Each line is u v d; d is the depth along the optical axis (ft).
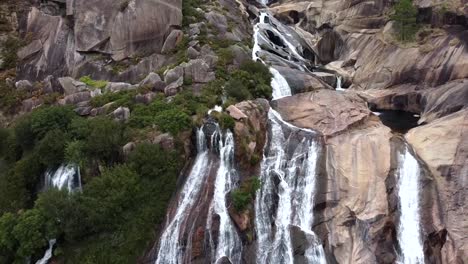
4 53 130.00
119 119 98.58
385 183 94.58
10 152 102.42
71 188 90.68
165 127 93.25
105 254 80.53
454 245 86.89
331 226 89.76
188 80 109.60
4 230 82.58
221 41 131.34
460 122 108.99
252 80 116.88
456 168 97.25
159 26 126.72
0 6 134.31
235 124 94.89
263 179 93.76
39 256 82.33
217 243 83.61
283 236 88.79
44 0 135.13
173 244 82.23
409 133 113.80
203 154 94.38
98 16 125.80
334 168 96.32
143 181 87.30
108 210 82.38
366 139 102.89
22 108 117.08
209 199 86.79
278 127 104.99
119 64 123.85
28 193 94.73
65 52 127.85
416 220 92.68
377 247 87.04
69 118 99.30
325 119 109.50
